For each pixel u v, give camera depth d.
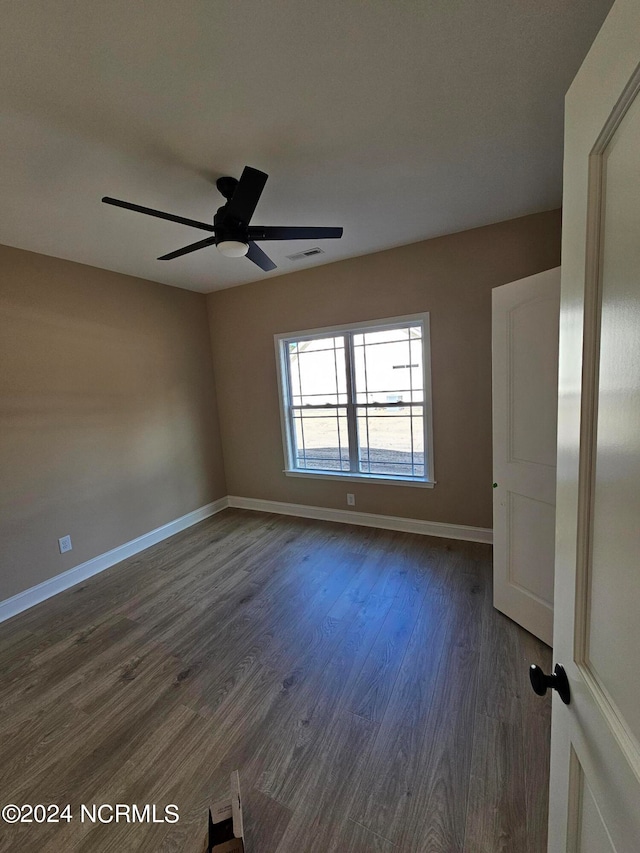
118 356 3.35
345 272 3.41
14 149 1.63
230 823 1.23
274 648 2.09
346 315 3.47
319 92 1.43
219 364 4.32
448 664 1.89
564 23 1.20
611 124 0.51
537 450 1.91
